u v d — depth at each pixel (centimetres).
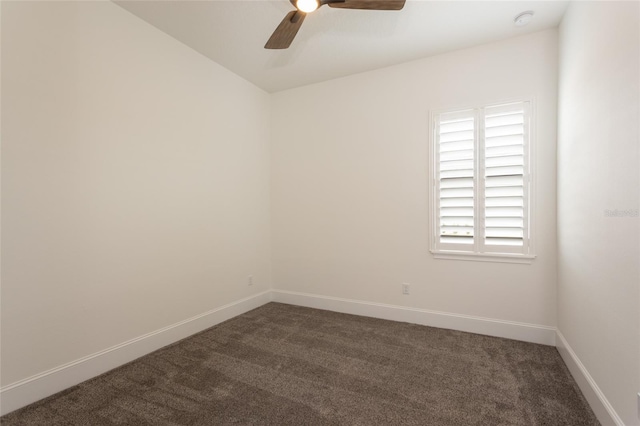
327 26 255
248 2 227
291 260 386
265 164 392
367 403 186
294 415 175
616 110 150
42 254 191
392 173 326
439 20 247
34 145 187
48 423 168
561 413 174
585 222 191
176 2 227
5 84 175
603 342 164
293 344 268
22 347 182
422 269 313
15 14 179
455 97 295
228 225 334
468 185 290
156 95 260
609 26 157
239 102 349
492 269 283
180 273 280
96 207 218
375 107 334
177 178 278
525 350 253
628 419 138
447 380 209
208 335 288
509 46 274
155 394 195
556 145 257
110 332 227
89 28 214
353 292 348
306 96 374
